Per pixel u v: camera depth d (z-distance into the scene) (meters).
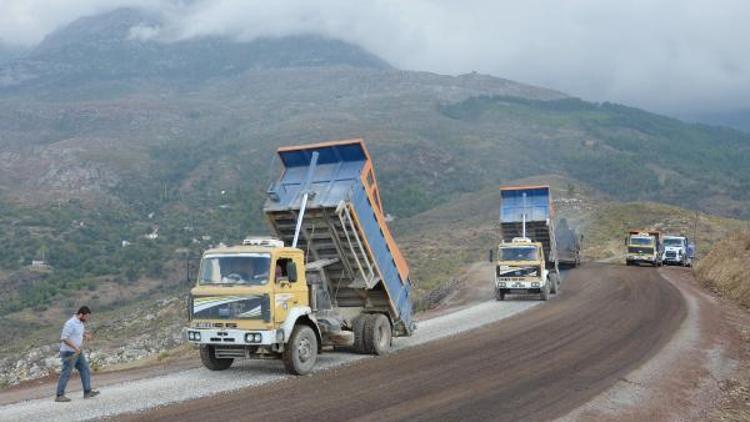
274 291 13.78
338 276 17.14
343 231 16.23
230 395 12.30
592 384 13.04
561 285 39.62
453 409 11.09
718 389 13.45
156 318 73.44
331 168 16.98
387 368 14.86
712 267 41.06
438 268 73.12
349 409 11.05
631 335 19.52
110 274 178.88
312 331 14.68
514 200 38.03
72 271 180.88
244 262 14.08
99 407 11.67
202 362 16.70
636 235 57.84
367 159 16.86
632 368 14.64
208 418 10.53
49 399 13.00
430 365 15.15
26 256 193.25
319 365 15.41
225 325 13.80
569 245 51.31
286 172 17.42
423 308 37.53
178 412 11.01
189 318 14.24
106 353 46.78
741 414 11.81
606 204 123.56
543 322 23.02
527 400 11.74
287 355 14.05
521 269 31.20
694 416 11.51
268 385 13.23
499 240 107.19
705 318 23.72
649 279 42.38
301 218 16.20
